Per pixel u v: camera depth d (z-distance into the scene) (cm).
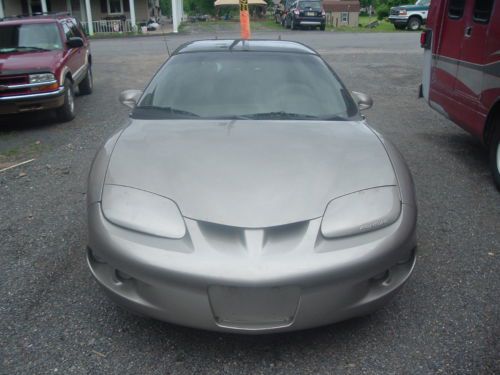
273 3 5284
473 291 342
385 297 281
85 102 1025
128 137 343
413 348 287
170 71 419
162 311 265
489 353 282
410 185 312
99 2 3259
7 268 373
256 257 254
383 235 275
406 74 1261
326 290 259
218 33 2730
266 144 325
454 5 595
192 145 324
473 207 482
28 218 460
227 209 271
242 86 399
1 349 286
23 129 818
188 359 279
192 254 258
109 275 282
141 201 281
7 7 2988
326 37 2286
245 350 286
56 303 329
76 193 520
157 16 3825
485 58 520
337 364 275
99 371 270
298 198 278
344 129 356
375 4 6788
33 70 795
